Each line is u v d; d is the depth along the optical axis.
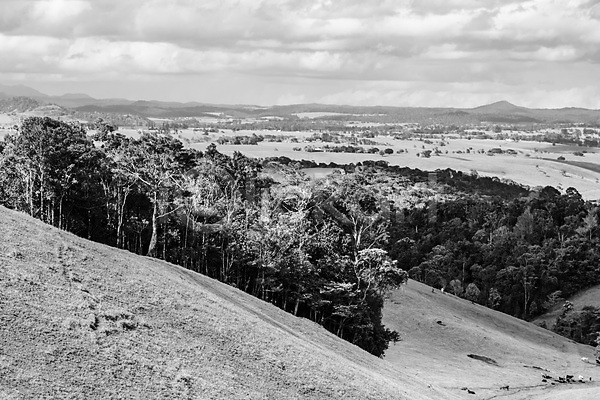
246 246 95.44
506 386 97.44
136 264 60.97
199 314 51.47
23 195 89.44
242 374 43.09
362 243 101.31
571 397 88.75
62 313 38.91
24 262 46.16
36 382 30.59
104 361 35.47
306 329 75.06
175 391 35.44
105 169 97.69
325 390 46.44
